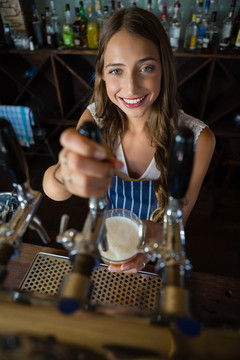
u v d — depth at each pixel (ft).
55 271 2.48
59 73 8.34
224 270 6.33
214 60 7.13
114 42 2.91
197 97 8.83
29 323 1.09
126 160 4.15
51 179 3.15
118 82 3.22
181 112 4.04
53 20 7.85
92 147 1.29
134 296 2.22
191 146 1.22
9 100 9.46
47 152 9.89
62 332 1.07
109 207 4.36
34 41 8.17
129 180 3.97
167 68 3.30
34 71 8.86
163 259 1.26
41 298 1.20
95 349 1.03
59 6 8.23
